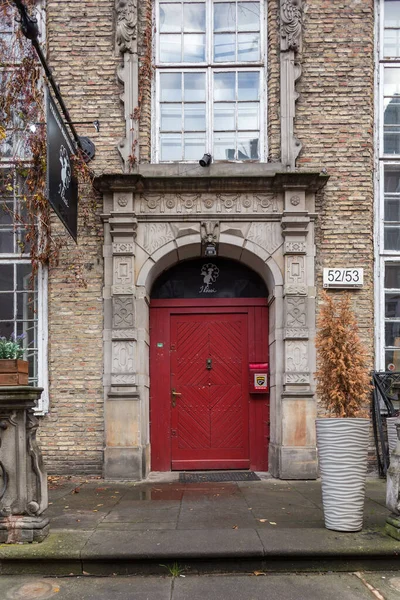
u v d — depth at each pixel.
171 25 8.10
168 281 8.13
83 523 5.10
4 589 4.11
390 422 7.10
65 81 7.75
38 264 7.48
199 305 8.08
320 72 7.78
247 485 6.83
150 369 8.01
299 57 7.77
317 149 7.70
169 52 8.06
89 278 7.54
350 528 4.81
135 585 4.18
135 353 7.31
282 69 7.73
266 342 8.02
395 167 7.91
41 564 4.38
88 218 7.57
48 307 7.53
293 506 5.73
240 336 8.06
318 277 7.54
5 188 7.55
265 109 7.93
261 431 7.89
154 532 4.81
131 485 6.86
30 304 7.62
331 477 4.91
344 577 4.33
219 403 7.96
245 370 8.01
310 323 7.40
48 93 5.69
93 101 7.75
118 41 7.73
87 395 7.39
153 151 7.88
